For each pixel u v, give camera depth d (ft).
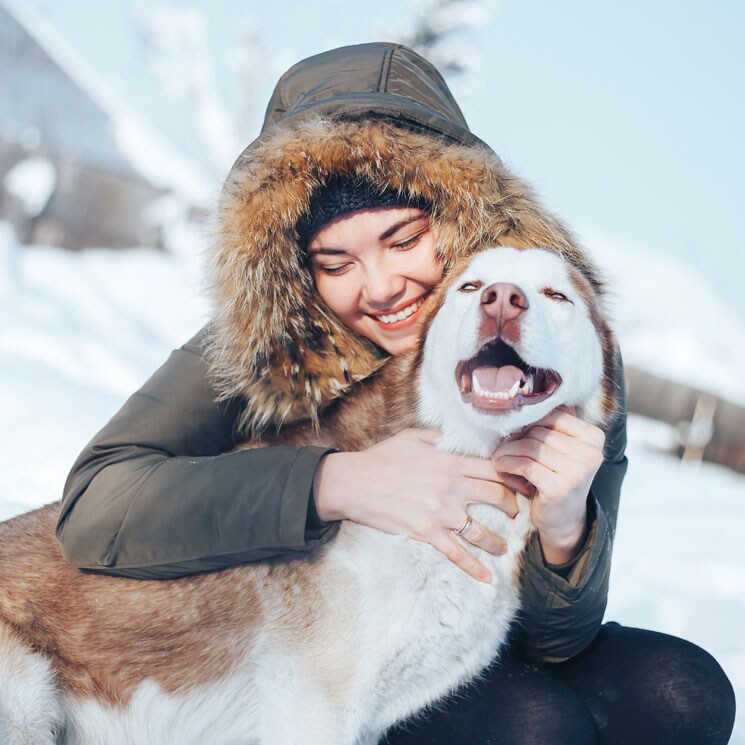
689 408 41.09
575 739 6.75
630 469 27.27
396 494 7.13
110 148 61.67
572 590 6.92
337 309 8.06
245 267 7.66
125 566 7.18
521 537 7.43
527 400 6.45
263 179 7.63
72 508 7.31
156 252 53.26
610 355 7.77
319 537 7.02
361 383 8.23
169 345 32.53
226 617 7.58
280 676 7.40
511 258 7.16
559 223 8.10
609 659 7.34
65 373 19.45
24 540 8.04
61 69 62.64
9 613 7.64
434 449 7.44
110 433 7.58
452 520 7.16
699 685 6.87
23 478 12.15
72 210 52.54
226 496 6.86
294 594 7.43
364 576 7.26
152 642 7.66
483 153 7.90
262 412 7.98
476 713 7.11
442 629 7.25
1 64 60.03
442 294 7.80
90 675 7.75
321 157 7.54
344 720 7.25
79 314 31.42
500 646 7.75
